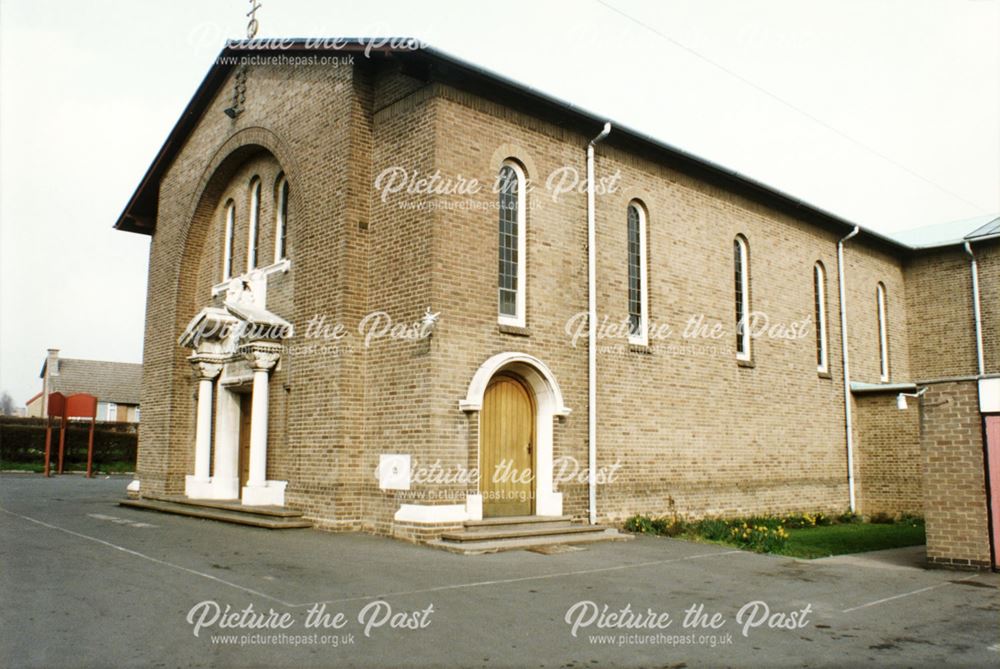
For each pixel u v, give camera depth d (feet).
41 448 127.85
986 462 38.55
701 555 41.19
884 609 29.71
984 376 38.93
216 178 62.95
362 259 47.44
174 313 65.10
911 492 69.62
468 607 27.48
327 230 48.60
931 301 82.89
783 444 65.36
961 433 39.42
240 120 59.62
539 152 50.19
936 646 24.61
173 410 63.57
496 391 47.01
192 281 66.13
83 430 130.11
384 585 30.42
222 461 58.75
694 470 57.41
